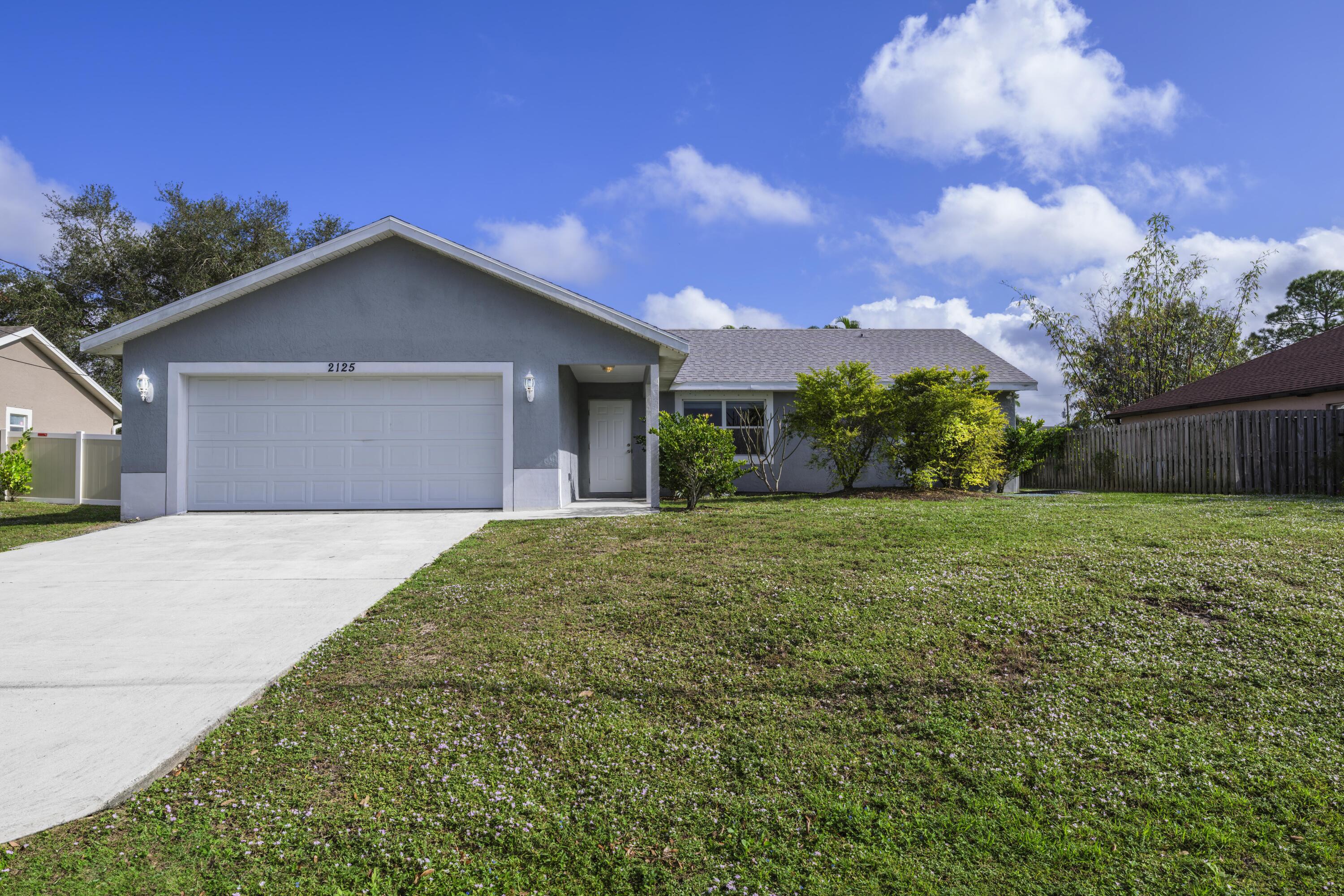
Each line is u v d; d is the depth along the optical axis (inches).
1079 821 116.4
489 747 143.0
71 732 146.5
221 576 282.4
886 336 813.2
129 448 466.0
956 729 146.1
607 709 159.3
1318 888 99.6
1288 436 508.1
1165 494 548.4
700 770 134.8
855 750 140.6
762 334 816.9
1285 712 148.2
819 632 194.9
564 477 499.5
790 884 103.5
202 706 159.5
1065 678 165.8
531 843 112.7
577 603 231.3
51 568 297.7
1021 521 338.0
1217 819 115.7
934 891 101.5
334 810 120.6
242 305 472.1
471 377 484.7
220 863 106.3
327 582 271.7
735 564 267.6
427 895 100.5
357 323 474.6
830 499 514.0
